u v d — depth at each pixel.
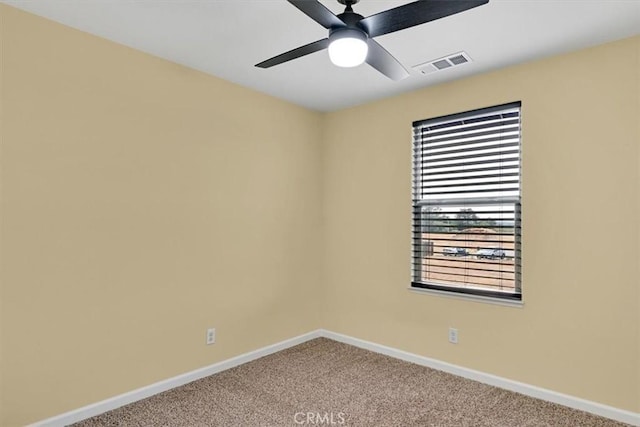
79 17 2.15
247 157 3.26
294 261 3.68
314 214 3.91
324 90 3.31
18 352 2.06
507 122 2.83
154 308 2.63
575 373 2.47
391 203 3.44
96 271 2.36
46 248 2.16
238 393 2.66
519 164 2.77
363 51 1.70
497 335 2.81
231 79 3.07
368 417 2.36
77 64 2.28
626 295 2.31
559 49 2.49
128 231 2.50
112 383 2.42
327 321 3.91
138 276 2.55
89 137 2.33
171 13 2.10
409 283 3.30
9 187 2.04
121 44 2.47
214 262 3.01
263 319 3.39
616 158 2.35
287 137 3.61
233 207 3.15
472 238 2.99
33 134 2.11
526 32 2.26
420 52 2.54
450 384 2.82
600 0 1.93
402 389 2.74
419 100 3.27
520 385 2.68
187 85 2.83
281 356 3.38
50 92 2.17
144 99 2.59
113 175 2.43
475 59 2.65
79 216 2.29
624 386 2.30
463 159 3.05
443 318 3.09
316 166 3.93
